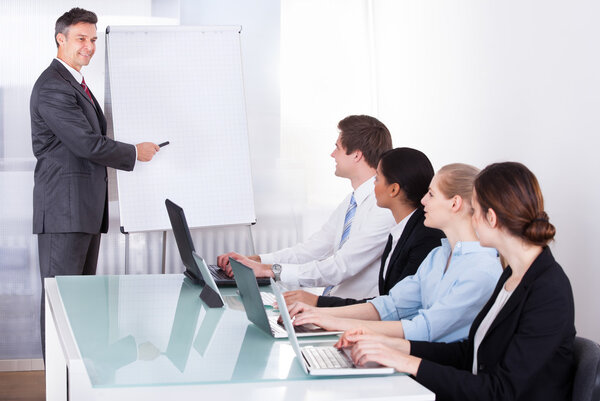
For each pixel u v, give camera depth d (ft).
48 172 11.73
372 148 9.07
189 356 5.11
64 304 6.98
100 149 11.61
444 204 6.22
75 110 11.59
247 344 5.51
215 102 12.95
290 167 14.38
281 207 14.38
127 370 4.74
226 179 12.92
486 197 5.10
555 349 4.89
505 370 4.91
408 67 13.43
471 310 6.01
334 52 14.46
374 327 6.01
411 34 13.25
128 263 13.03
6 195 13.32
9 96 13.21
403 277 7.44
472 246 6.18
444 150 12.09
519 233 5.03
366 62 14.56
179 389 4.38
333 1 14.40
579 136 8.41
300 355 4.70
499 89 10.24
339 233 9.79
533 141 9.39
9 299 13.48
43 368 13.66
